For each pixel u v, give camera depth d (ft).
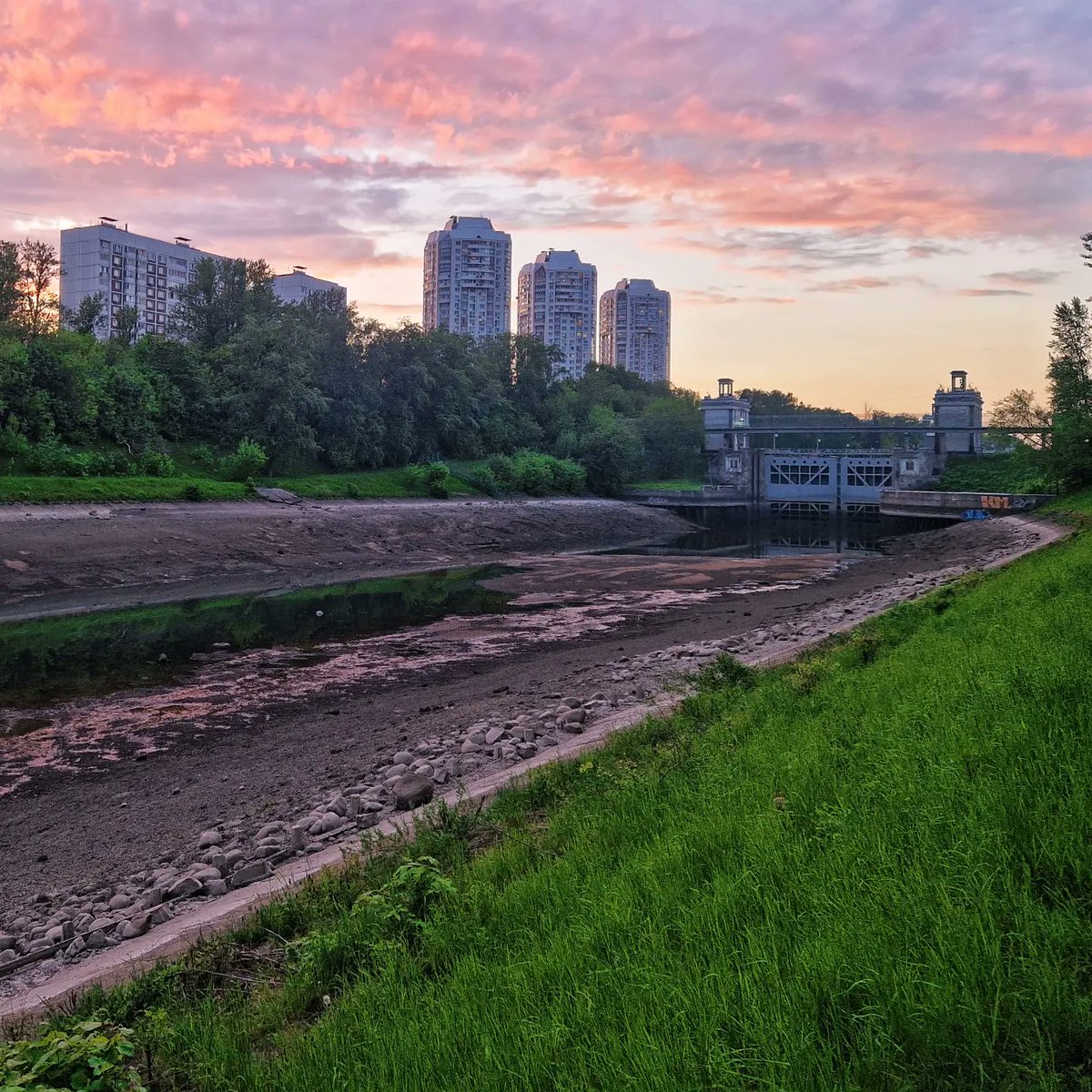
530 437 387.14
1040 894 15.24
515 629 105.29
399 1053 14.78
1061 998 12.23
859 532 318.65
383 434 302.86
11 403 198.39
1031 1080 11.37
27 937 31.35
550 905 20.44
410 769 45.34
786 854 19.02
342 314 321.32
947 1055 12.02
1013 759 20.51
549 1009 15.07
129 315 318.04
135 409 232.94
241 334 274.98
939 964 13.21
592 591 145.18
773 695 41.04
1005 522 236.02
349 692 72.08
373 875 27.71
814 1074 11.96
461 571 179.73
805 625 88.28
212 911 29.35
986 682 28.86
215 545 174.19
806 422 391.65
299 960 21.63
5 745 58.29
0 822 44.62
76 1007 21.56
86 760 54.85
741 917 16.87
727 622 103.35
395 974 18.66
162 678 78.38
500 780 39.83
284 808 42.80
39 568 139.95
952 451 347.77
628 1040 13.37
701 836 21.31
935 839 17.83
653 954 15.98
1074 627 35.12
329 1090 14.58
